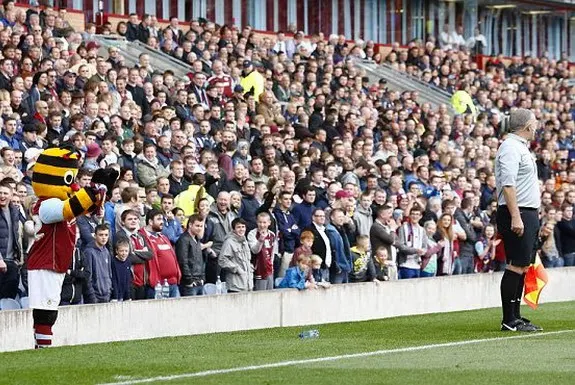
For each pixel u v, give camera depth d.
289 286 42.16
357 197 53.09
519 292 35.00
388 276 49.94
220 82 66.50
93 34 71.19
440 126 76.25
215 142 56.84
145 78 61.06
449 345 30.98
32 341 33.97
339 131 67.56
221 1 92.38
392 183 56.59
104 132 50.72
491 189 64.94
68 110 52.84
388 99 78.44
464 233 55.62
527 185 34.31
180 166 48.78
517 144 34.41
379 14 105.81
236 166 50.94
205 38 74.62
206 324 38.50
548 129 89.19
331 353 29.45
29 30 60.62
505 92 95.50
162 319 37.12
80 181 41.81
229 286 44.56
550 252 59.94
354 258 48.69
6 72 54.34
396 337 33.84
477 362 27.34
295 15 98.69
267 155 54.53
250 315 39.97
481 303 49.22
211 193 50.03
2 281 39.62
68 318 34.56
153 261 42.19
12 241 39.84
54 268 30.95
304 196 49.62
